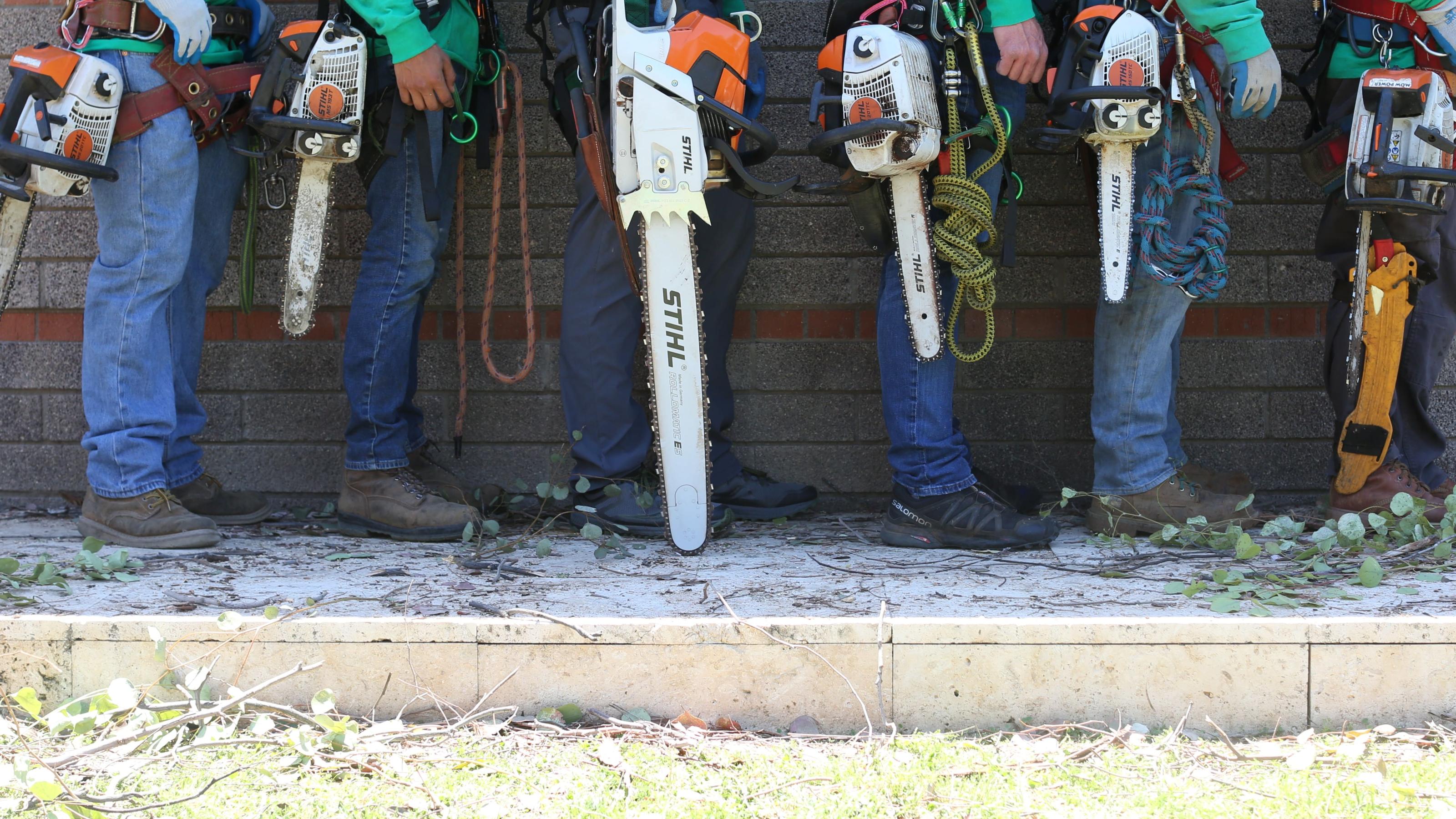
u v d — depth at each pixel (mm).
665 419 3916
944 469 4207
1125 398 4363
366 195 4961
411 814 2188
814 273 5156
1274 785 2303
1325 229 4508
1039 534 4141
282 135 4016
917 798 2246
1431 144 3863
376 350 4473
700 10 4102
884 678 2703
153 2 3850
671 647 2725
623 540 4398
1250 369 5156
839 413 5191
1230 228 5125
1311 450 5168
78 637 2756
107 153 3934
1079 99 3766
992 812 2176
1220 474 4898
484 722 2688
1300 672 2668
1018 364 5148
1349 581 3527
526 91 5133
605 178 3879
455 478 4949
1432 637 2658
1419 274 4289
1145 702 2686
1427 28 4082
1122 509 4457
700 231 4598
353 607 3182
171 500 4242
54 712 2568
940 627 2693
